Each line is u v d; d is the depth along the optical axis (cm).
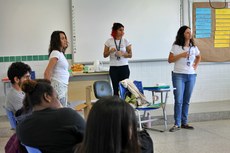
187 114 506
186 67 479
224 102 666
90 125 116
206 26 668
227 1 676
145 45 640
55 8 604
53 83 361
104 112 115
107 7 619
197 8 661
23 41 597
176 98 488
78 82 566
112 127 114
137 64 645
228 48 679
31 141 179
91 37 615
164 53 650
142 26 637
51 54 363
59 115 180
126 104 118
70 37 611
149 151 158
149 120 492
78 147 124
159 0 642
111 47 530
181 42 473
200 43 667
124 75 531
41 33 602
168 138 450
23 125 184
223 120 563
